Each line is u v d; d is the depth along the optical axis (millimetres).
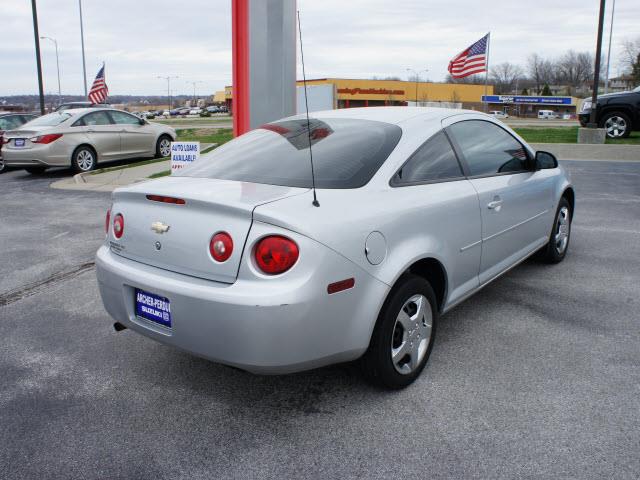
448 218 3240
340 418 2836
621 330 3814
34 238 6789
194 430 2768
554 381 3141
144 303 2865
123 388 3188
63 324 4125
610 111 16906
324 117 3760
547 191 4715
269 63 7988
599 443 2572
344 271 2574
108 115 13555
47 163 12352
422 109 3783
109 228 3178
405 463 2475
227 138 19734
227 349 2523
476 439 2629
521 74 118375
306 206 2592
